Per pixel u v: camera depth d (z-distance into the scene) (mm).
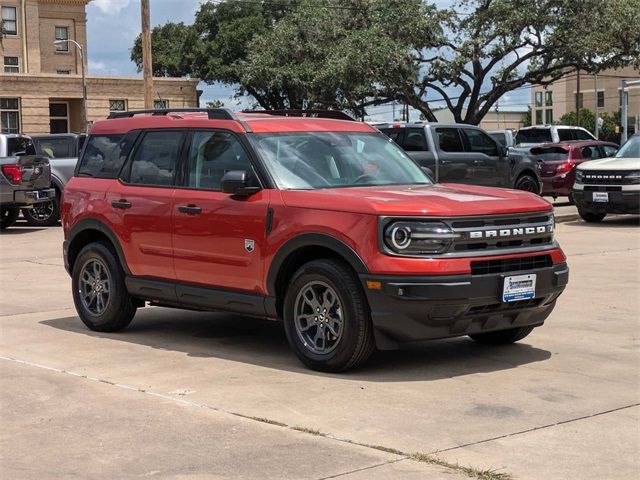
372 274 6258
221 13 59594
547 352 7355
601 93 105562
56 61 66188
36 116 55406
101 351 7582
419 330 6340
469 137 18922
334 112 8586
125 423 5465
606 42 36250
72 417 5613
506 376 6547
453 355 7254
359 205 6441
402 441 5047
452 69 37844
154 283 7867
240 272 7160
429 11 38062
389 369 6773
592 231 17500
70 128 58156
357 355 6484
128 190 8148
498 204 6648
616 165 18203
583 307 9328
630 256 13492
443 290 6195
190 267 7559
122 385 6391
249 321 8938
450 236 6301
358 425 5352
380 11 38875
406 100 39938
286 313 6848
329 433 5207
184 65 61219
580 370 6730
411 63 37781
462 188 7379
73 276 8648
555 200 26750
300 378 6516
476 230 6418
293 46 44406
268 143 7359
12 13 63250
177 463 4742
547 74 39344
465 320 6441
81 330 8555
